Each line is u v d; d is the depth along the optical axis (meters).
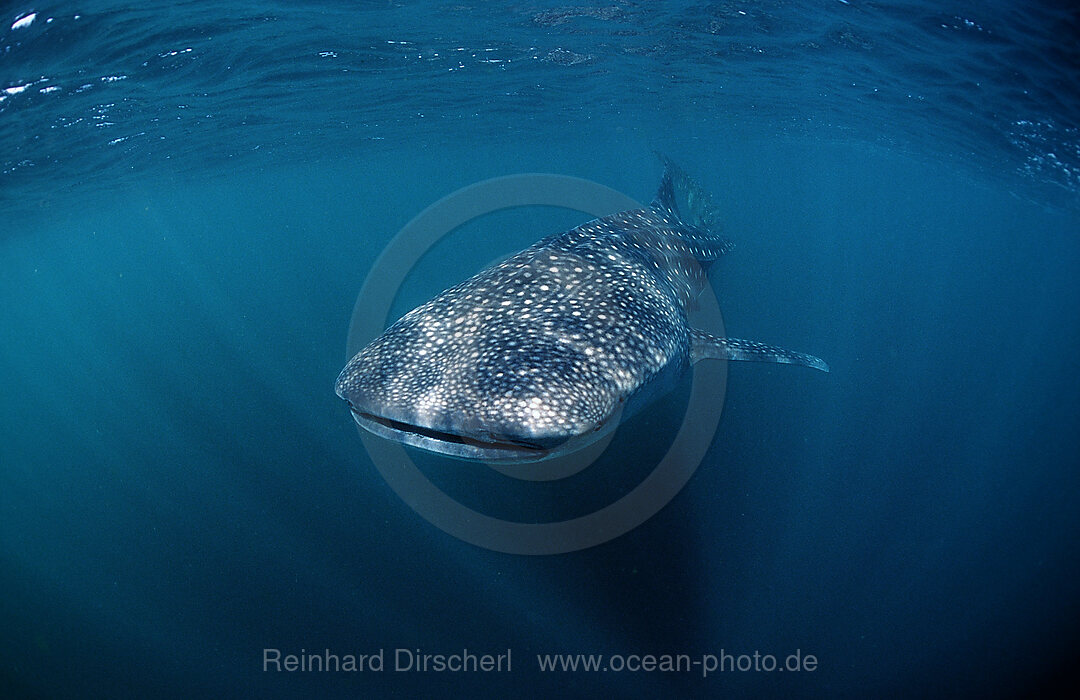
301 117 15.12
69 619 7.20
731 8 8.54
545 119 20.28
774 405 9.40
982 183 23.38
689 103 17.64
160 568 7.65
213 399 13.31
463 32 9.49
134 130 12.30
